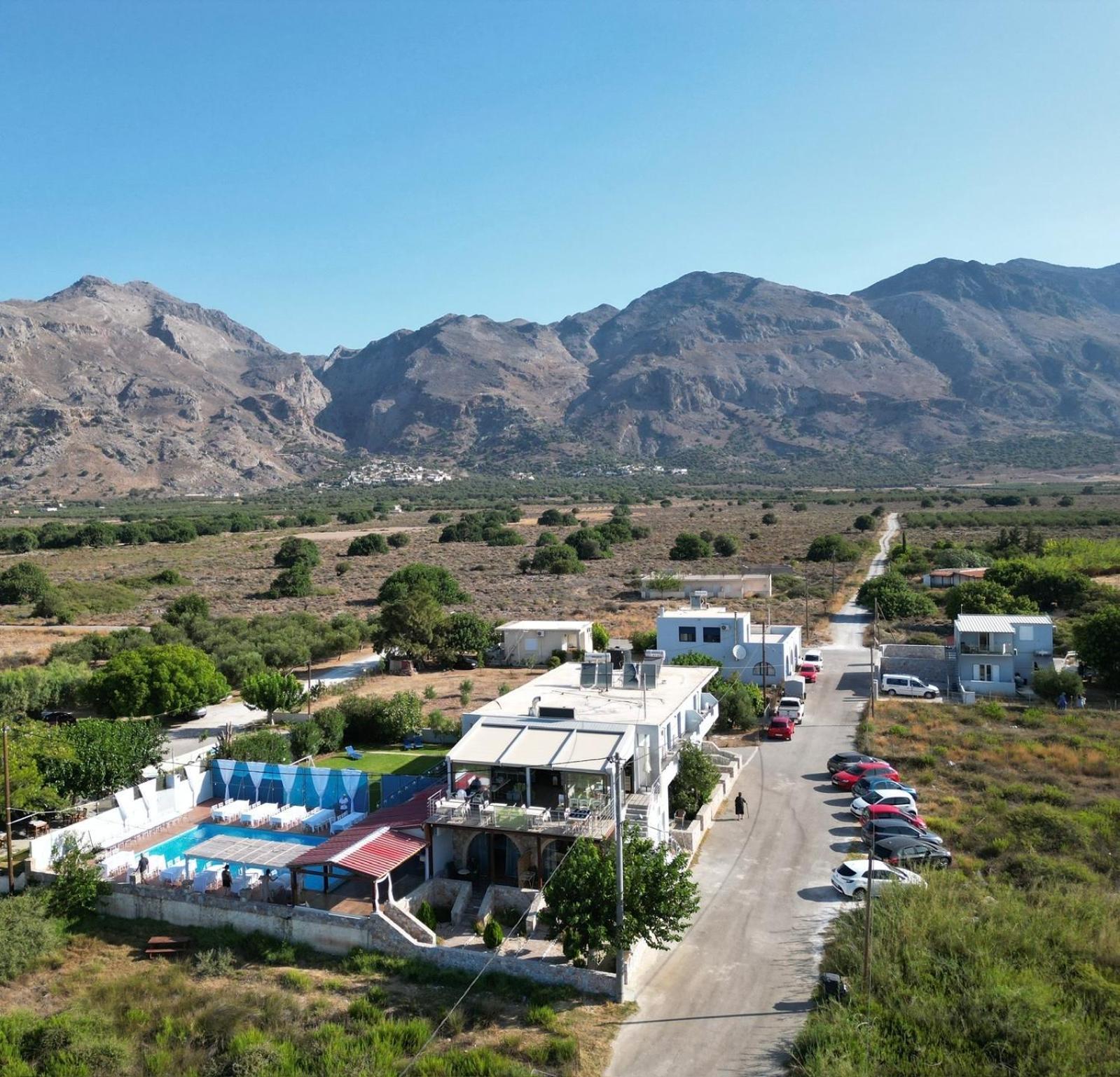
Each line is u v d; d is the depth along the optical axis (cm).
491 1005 2495
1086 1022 2220
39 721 5469
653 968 2688
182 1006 2531
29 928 2875
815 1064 2088
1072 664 6456
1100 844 3347
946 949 2550
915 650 6869
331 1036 2322
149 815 3919
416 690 6272
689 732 4053
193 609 8825
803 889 3184
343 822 3744
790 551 13912
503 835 3184
